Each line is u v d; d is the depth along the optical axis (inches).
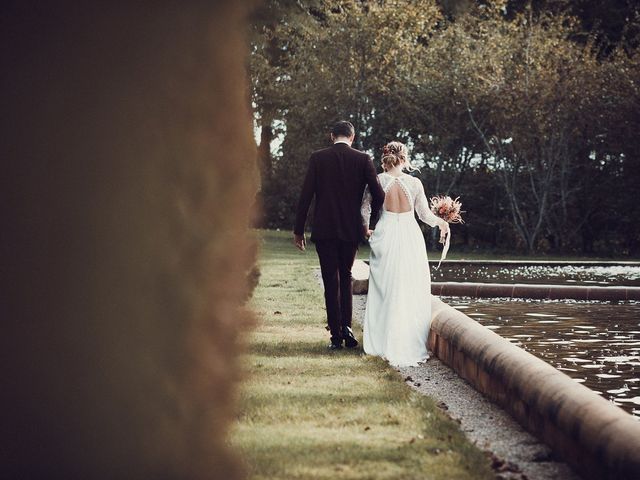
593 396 140.0
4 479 107.7
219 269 126.8
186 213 117.6
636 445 113.7
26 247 104.7
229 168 123.6
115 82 108.6
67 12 104.8
